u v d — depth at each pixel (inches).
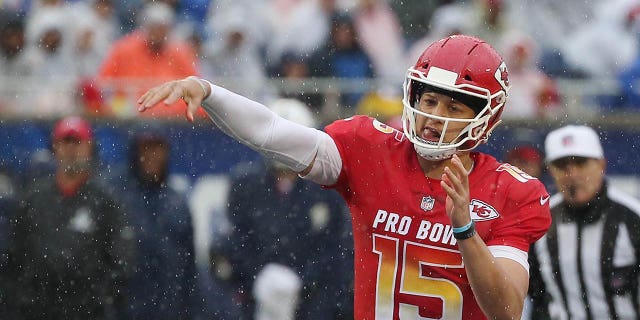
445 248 496.7
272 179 877.2
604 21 1200.8
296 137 506.0
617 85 1013.2
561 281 756.0
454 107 493.0
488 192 502.0
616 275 745.0
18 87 950.4
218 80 1083.3
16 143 920.9
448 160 502.0
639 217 740.0
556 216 751.7
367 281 512.1
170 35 1090.1
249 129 497.4
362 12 1164.5
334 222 875.4
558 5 1204.5
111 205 839.7
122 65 1058.1
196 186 922.1
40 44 1124.5
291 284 866.8
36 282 826.8
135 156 873.5
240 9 1155.3
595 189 742.5
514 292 473.4
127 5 1157.1
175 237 857.5
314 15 1153.4
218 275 874.8
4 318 824.9
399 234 503.2
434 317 503.2
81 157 840.3
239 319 871.1
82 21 1136.8
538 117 954.1
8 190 855.7
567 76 1182.3
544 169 938.1
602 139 966.4
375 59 1159.0
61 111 940.0
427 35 1186.6
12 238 831.1
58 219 830.5
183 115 932.6
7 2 1134.4
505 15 1192.8
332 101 993.5
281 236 876.6
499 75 499.2
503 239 496.4
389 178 506.6
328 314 871.7
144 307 842.2
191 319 859.4
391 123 968.3
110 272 832.3
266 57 1148.5
